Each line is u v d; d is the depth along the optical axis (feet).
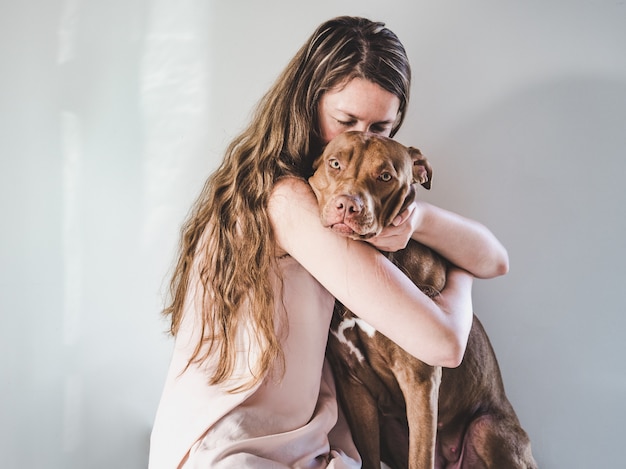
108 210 6.35
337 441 4.65
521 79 6.21
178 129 6.33
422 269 4.56
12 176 6.26
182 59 6.31
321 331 4.16
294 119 4.29
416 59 6.24
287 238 4.01
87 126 6.31
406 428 5.23
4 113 6.24
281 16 6.25
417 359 4.53
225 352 4.00
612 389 6.24
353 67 4.19
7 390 6.30
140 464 6.42
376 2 6.23
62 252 6.32
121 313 6.38
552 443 6.34
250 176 4.19
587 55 6.15
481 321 6.40
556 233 6.25
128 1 6.28
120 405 6.40
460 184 6.31
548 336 6.31
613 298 6.21
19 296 6.30
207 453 3.73
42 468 6.35
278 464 3.78
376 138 4.06
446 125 6.27
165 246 6.34
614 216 6.19
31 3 6.22
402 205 4.11
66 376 6.36
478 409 5.34
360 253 3.92
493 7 6.19
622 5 6.11
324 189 4.03
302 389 4.06
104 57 6.28
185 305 4.42
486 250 4.70
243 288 4.01
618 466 6.25
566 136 6.20
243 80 6.29
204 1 6.29
